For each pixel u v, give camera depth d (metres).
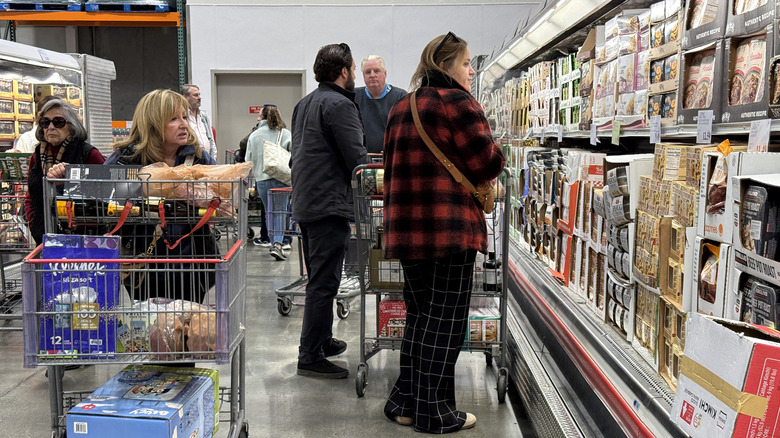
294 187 3.48
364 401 3.26
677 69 2.16
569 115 3.42
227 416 3.07
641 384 1.88
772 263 1.37
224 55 9.48
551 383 2.54
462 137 2.54
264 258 7.32
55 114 3.27
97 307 2.08
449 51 2.66
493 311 3.39
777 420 1.13
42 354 2.07
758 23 1.66
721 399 1.20
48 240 2.10
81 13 9.88
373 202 3.49
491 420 3.02
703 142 1.90
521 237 4.31
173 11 10.16
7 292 4.88
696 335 1.31
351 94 3.48
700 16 1.98
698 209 1.72
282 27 9.44
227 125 9.75
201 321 2.10
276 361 3.87
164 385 2.27
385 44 9.42
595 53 2.99
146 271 2.11
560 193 3.25
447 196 2.58
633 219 2.21
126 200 2.22
